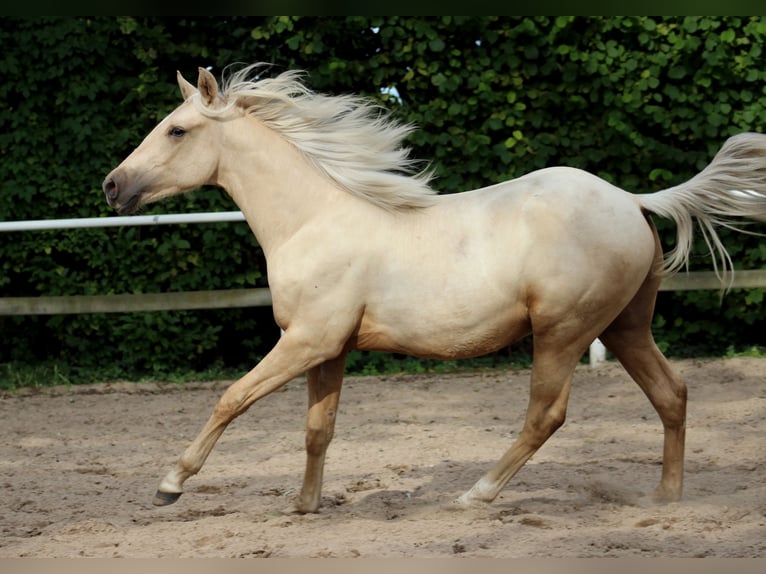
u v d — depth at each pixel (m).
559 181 5.75
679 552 4.91
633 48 11.54
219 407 5.75
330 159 5.98
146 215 11.69
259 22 11.64
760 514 5.67
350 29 11.56
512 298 5.64
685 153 11.44
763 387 10.05
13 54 11.44
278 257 5.89
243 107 6.14
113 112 11.82
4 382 11.54
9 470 7.78
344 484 6.99
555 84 11.61
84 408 10.50
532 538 5.25
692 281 11.34
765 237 11.56
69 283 11.88
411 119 11.53
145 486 7.15
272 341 12.47
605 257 5.61
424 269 5.68
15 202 11.80
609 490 6.29
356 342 5.87
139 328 11.88
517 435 8.56
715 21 11.18
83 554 5.20
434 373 11.62
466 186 11.74
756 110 11.38
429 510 6.05
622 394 10.19
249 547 5.24
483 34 11.41
